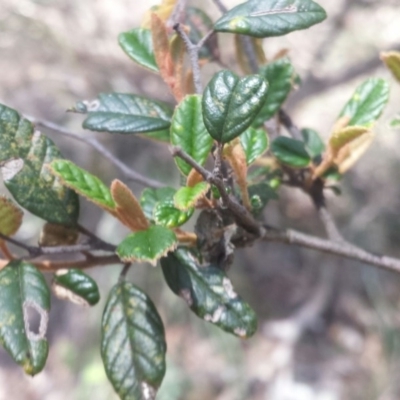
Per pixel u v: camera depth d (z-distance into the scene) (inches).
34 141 6.7
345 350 29.1
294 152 8.4
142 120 7.2
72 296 6.8
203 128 6.3
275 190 8.7
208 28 9.5
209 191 6.4
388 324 29.7
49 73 25.8
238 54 9.2
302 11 6.6
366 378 28.0
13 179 6.6
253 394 27.3
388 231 30.0
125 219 6.3
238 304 6.6
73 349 27.9
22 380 29.0
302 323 29.6
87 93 25.7
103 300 26.8
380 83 8.3
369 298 30.9
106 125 7.2
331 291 31.1
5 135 6.6
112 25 26.9
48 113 26.1
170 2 8.2
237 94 5.7
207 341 28.2
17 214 6.6
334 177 8.5
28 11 24.9
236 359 28.1
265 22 6.5
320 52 27.4
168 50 6.9
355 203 30.5
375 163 31.4
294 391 27.0
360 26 29.3
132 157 25.6
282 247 32.7
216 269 6.7
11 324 6.1
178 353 27.7
